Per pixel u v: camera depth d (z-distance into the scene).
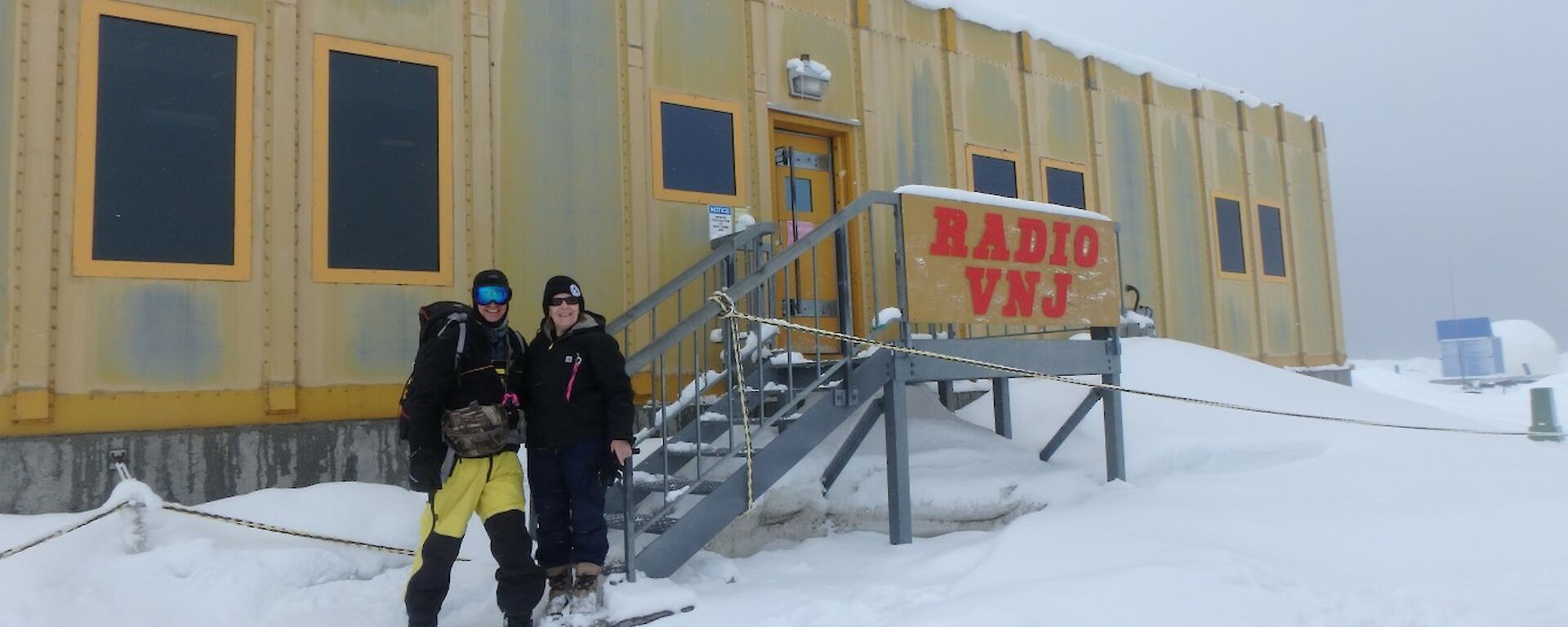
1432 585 3.98
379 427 5.43
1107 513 5.18
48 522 4.15
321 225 5.46
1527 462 6.87
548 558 3.76
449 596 3.97
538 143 6.38
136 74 5.02
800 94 7.80
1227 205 12.09
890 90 8.62
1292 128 13.46
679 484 4.62
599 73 6.74
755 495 4.55
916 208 5.38
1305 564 4.32
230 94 5.27
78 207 4.79
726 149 7.34
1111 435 6.36
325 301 5.43
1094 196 10.38
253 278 5.21
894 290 8.35
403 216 5.78
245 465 4.98
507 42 6.33
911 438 6.48
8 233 4.61
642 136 6.88
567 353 3.77
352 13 5.73
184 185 5.08
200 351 5.03
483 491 3.53
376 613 3.84
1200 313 11.39
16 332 4.58
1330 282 13.68
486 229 6.08
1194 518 5.00
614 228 6.64
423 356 3.44
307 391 5.32
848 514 5.64
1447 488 5.92
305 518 4.51
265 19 5.42
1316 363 13.14
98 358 4.77
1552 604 3.71
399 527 4.65
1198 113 11.87
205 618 3.64
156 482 4.74
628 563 3.97
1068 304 6.16
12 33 4.72
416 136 5.89
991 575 4.24
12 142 4.66
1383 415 8.68
